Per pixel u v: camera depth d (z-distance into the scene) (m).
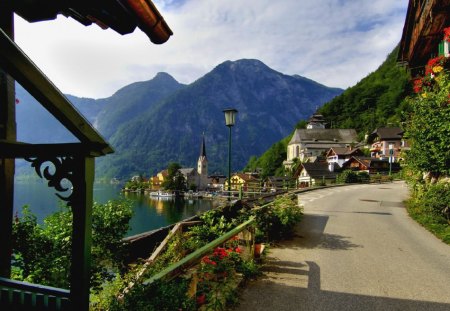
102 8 3.71
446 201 10.21
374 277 5.83
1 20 3.40
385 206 15.68
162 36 4.24
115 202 5.78
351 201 17.92
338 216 12.70
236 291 4.98
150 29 3.99
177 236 6.91
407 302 4.75
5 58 1.71
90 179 2.25
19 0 3.47
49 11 3.69
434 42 14.81
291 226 9.72
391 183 38.56
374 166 66.94
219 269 4.75
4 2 3.43
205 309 4.11
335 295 4.99
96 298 4.27
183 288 3.24
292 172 108.56
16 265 4.48
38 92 1.89
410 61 17.98
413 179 14.74
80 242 2.22
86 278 2.27
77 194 2.21
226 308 4.46
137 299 2.94
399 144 77.50
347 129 124.31
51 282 4.36
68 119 2.00
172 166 146.12
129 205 5.86
